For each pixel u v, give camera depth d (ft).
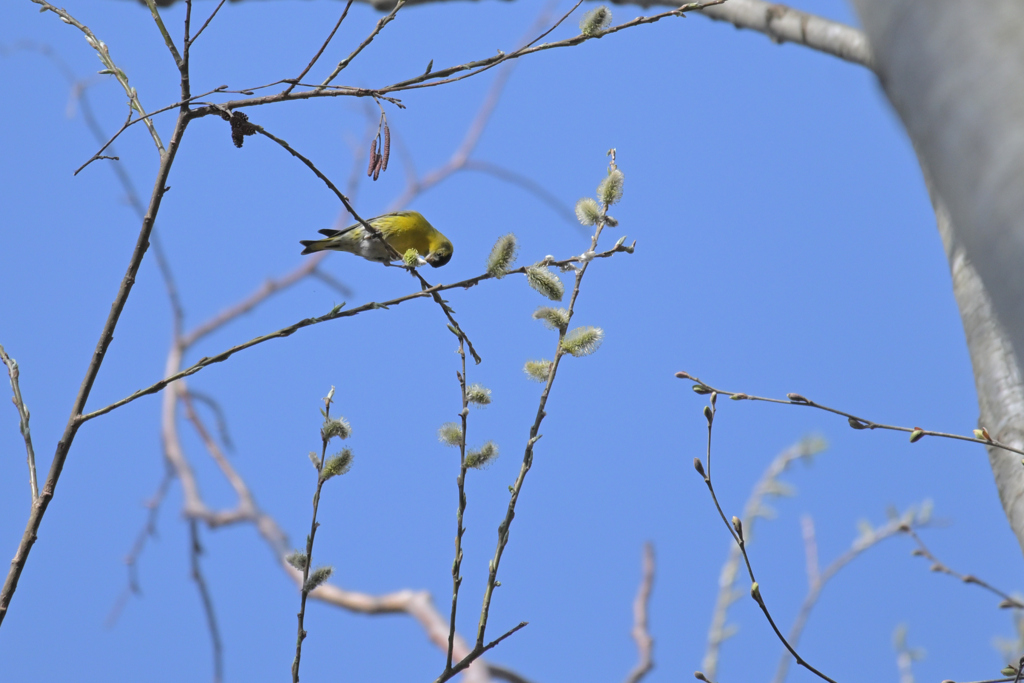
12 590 18.07
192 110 20.40
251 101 20.35
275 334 19.69
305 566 18.92
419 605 31.58
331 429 19.63
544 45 20.95
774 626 18.99
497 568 19.17
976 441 19.04
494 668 29.17
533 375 21.03
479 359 21.54
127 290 20.01
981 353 20.80
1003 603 27.53
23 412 20.04
